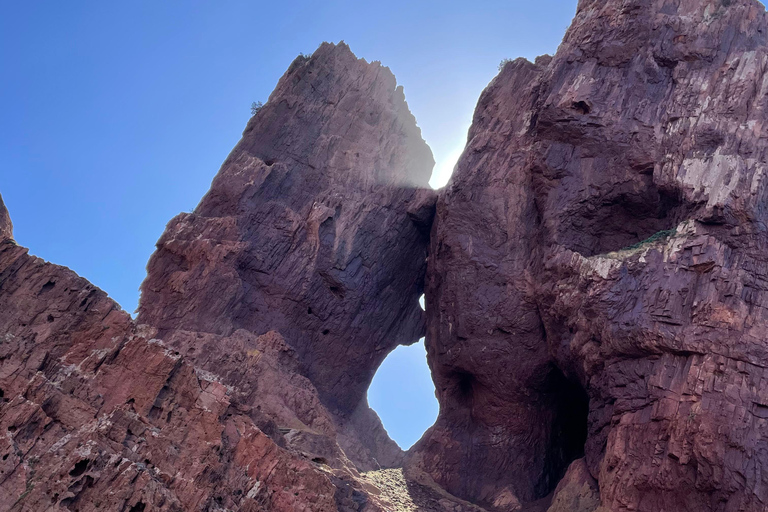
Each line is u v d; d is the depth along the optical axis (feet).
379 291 139.74
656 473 88.58
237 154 138.92
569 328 108.47
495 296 120.98
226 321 122.83
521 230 122.01
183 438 80.69
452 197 127.44
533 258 119.44
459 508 114.11
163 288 124.98
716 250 92.63
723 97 107.14
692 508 85.87
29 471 70.13
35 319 82.38
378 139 145.28
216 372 111.24
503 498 117.50
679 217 104.27
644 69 115.55
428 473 125.08
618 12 120.47
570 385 122.21
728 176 97.71
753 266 91.61
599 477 97.81
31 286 83.82
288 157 139.64
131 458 75.05
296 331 130.41
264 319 127.54
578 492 100.89
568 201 114.93
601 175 113.70
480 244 123.85
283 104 142.92
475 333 122.01
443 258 129.29
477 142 130.21
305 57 151.23
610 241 114.93
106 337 83.92
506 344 120.37
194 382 84.74
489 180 125.90
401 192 143.13
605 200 113.39
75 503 69.72
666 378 91.04
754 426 83.87
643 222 112.78
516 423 123.44
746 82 106.32
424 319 146.92
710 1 116.37
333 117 144.97
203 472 78.43
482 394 125.29
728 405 85.10
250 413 96.63
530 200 122.31
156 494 72.38
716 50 111.96
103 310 85.40
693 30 114.21
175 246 126.52
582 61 120.67
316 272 132.67
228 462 82.69
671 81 113.39
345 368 134.72
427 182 150.20
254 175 133.39
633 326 94.58
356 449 125.18
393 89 152.87
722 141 103.76
